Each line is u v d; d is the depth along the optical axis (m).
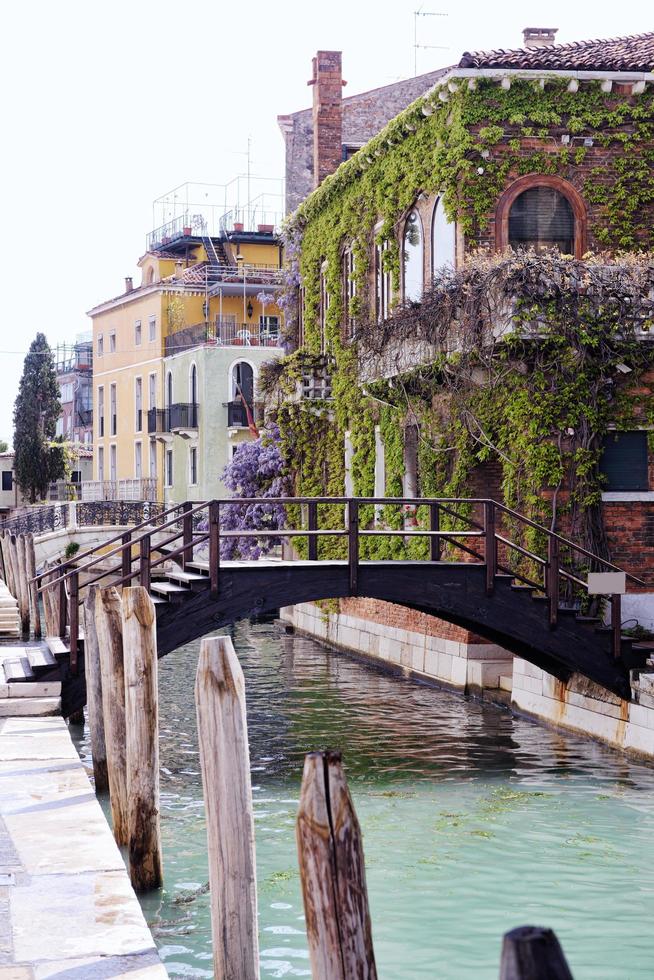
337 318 33.22
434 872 12.91
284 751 19.19
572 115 24.03
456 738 19.97
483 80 23.77
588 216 24.02
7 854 9.61
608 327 21.16
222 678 7.38
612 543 21.72
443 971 10.20
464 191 23.86
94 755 15.16
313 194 34.41
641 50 25.55
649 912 11.66
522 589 18.55
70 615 17.50
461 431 23.81
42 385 81.44
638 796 15.87
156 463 66.38
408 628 27.88
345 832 5.02
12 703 16.84
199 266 66.31
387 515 28.42
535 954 3.21
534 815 15.04
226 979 7.25
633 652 18.44
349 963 4.97
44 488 81.19
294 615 39.16
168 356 65.00
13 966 7.18
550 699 20.75
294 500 18.03
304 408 34.38
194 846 13.63
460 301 22.19
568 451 21.47
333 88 38.59
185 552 20.20
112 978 6.99
